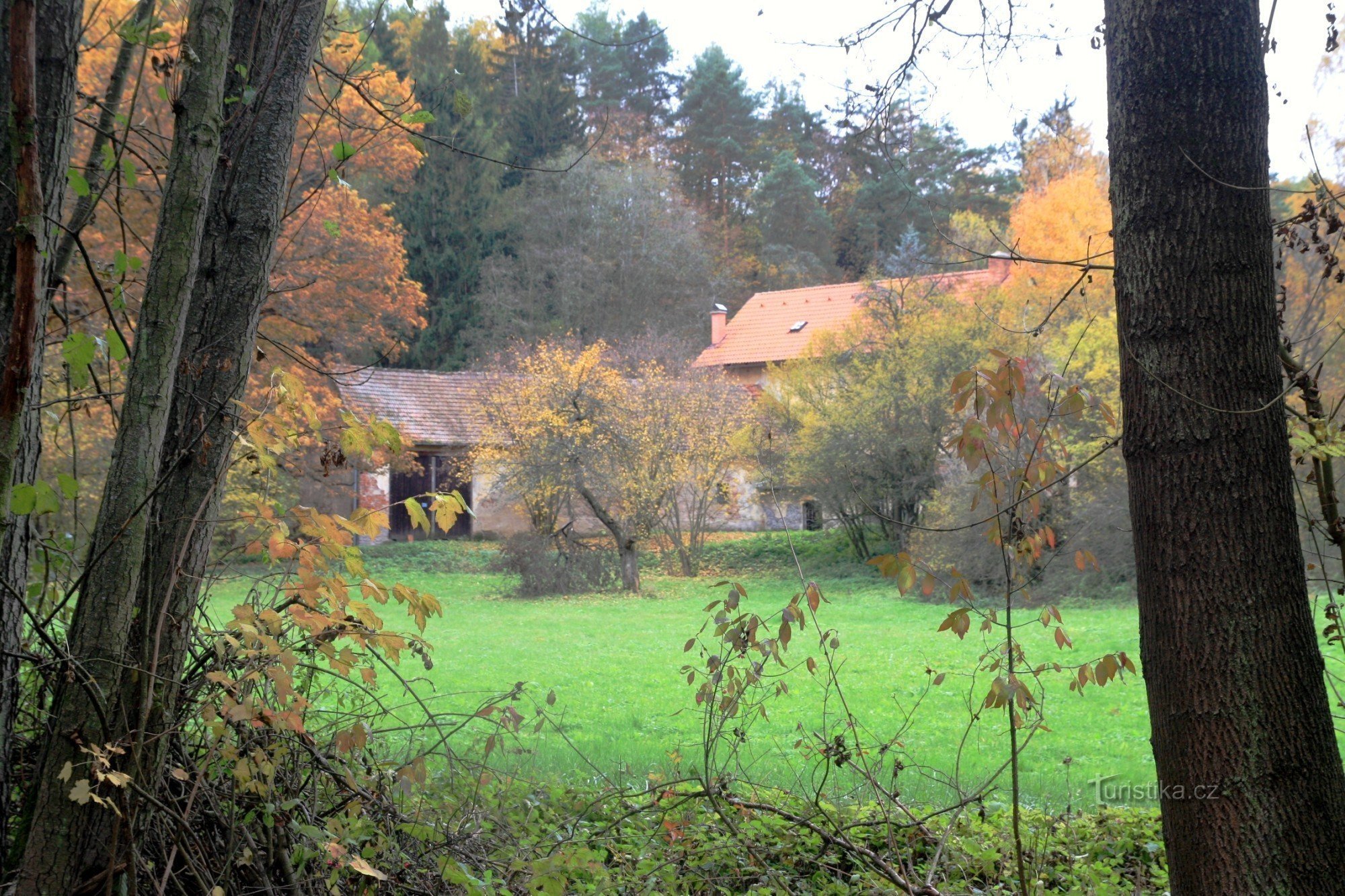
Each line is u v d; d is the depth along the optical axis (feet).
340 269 62.54
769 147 196.03
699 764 26.18
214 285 10.98
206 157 9.65
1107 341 65.41
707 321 168.55
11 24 8.16
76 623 9.28
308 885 11.10
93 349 9.71
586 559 91.25
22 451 9.39
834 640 14.35
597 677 47.98
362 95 13.21
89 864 9.15
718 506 105.81
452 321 153.38
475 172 157.58
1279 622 10.12
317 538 10.88
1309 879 9.77
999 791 23.89
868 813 17.79
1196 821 10.16
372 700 13.84
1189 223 10.52
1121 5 11.05
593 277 160.76
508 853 13.11
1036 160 76.33
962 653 52.39
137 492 9.36
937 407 83.10
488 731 27.20
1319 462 15.84
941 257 84.89
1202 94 10.57
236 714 9.42
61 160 9.57
